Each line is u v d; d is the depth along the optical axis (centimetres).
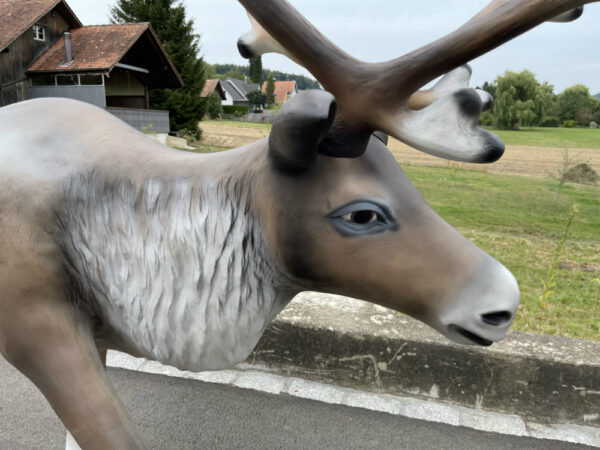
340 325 237
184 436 203
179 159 117
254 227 107
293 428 208
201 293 110
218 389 234
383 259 99
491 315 97
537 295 378
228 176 109
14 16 1717
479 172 1308
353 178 99
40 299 110
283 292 115
